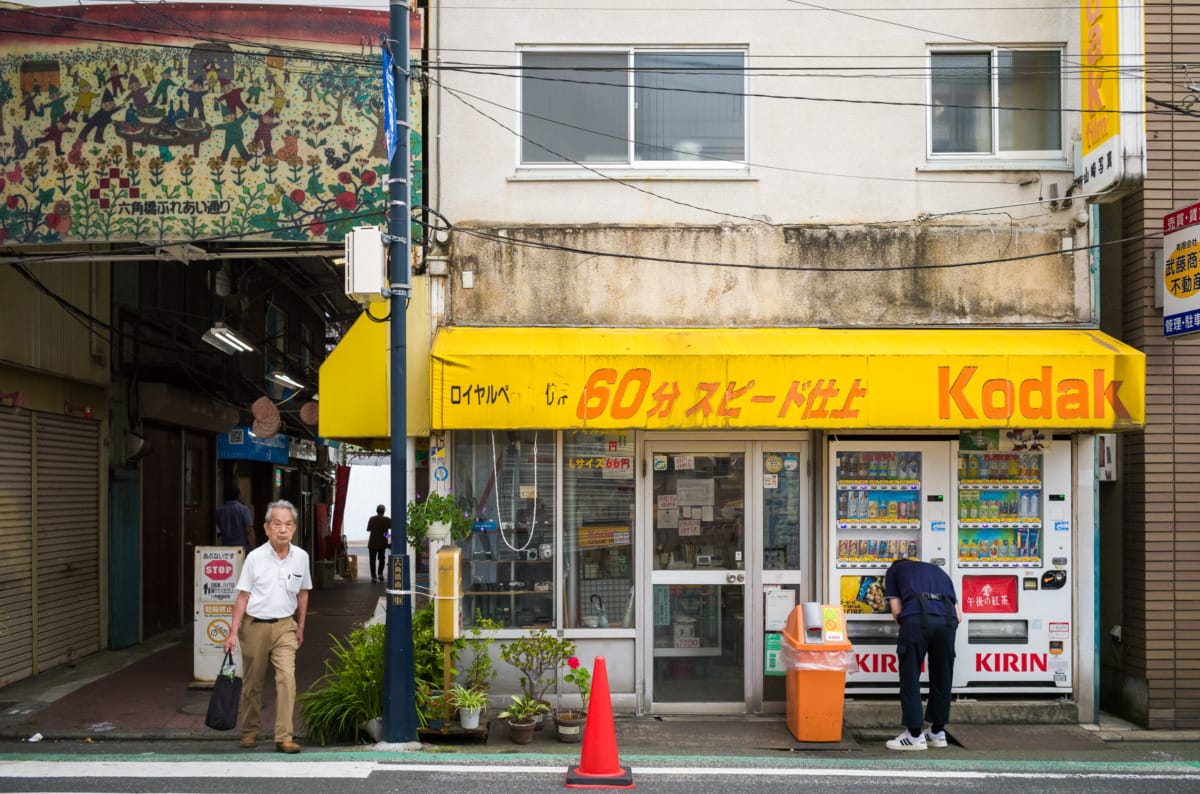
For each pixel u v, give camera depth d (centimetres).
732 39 867
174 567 1323
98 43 816
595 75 871
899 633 760
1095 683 825
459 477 840
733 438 847
